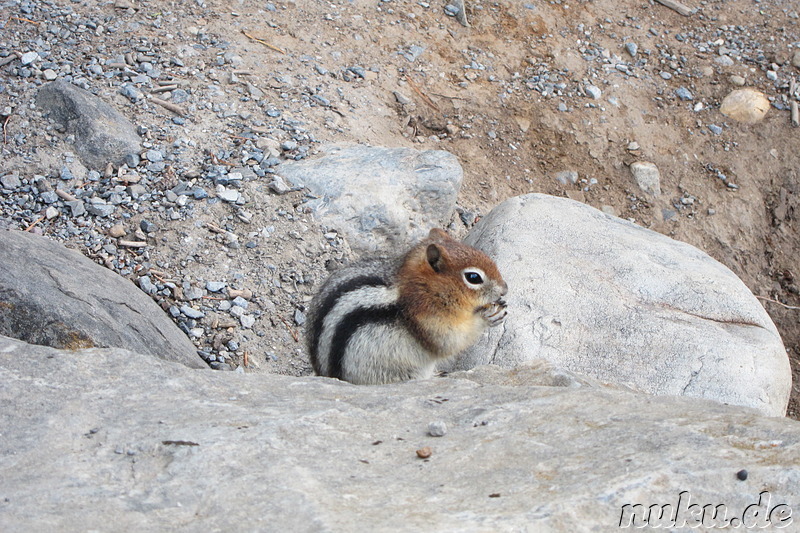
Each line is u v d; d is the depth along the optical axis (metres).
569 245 9.44
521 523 3.62
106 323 7.34
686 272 9.23
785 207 14.43
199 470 4.15
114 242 9.41
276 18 13.74
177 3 13.30
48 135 10.38
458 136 13.52
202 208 10.00
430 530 3.53
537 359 6.91
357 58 13.69
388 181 10.87
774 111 15.05
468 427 4.89
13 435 4.49
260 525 3.63
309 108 12.25
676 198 14.02
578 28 15.73
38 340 6.95
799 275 14.04
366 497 3.93
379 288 7.34
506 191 13.16
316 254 10.01
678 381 8.02
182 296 9.08
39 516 3.73
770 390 8.06
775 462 4.09
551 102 14.43
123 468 4.21
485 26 15.26
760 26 16.28
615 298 8.72
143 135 10.78
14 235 8.17
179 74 11.95
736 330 8.62
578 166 13.88
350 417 4.90
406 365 7.33
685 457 4.14
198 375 5.46
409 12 14.94
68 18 12.35
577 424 4.77
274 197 10.40
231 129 11.31
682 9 16.38
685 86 15.21
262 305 9.32
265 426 4.55
